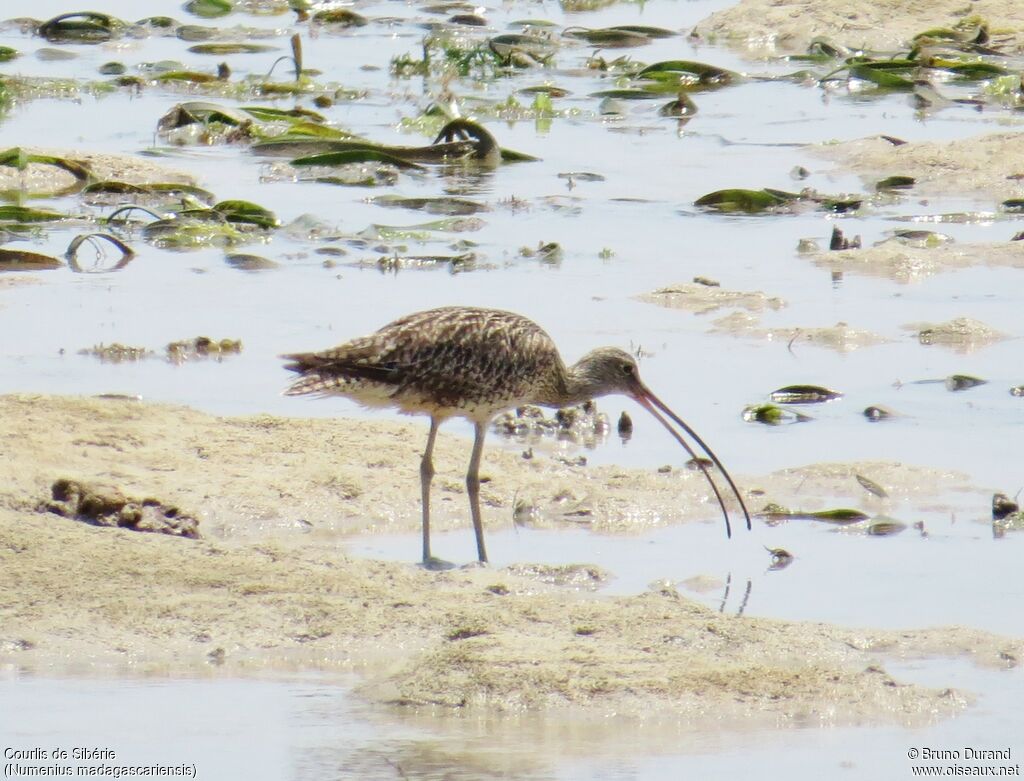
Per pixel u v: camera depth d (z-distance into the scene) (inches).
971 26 1492.4
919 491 557.6
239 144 1152.8
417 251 877.2
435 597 445.1
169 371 671.1
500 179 1066.1
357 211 968.9
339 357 507.2
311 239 904.9
